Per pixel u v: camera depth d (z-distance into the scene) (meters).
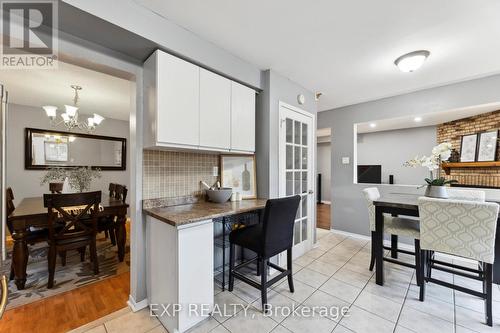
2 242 1.20
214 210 1.84
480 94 2.65
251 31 1.79
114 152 4.69
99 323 1.64
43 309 1.79
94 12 1.28
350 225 3.73
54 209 2.33
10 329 1.56
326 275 2.36
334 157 3.95
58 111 3.96
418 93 3.10
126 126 4.88
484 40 1.87
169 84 1.67
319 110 4.08
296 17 1.62
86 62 1.59
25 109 3.69
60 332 1.54
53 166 3.92
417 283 2.09
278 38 1.89
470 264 2.56
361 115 3.64
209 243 1.65
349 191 3.74
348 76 2.65
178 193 2.14
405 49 2.04
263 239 1.75
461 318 1.67
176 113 1.71
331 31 1.79
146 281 1.85
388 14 1.57
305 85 2.93
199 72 1.87
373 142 6.29
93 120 3.30
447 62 2.26
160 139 1.62
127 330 1.57
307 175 3.13
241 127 2.25
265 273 1.77
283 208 1.84
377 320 1.66
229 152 2.29
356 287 2.12
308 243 3.08
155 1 1.46
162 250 1.63
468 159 3.94
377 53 2.12
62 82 2.72
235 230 2.09
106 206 2.64
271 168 2.49
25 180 3.69
